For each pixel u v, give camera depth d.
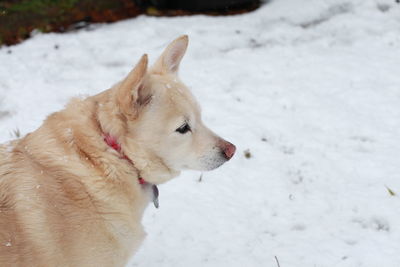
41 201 2.79
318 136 5.80
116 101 3.04
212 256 4.28
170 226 4.61
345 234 4.43
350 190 4.96
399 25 8.09
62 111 3.18
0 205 2.73
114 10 9.04
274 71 7.17
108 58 7.55
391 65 7.08
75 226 2.85
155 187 3.45
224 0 8.97
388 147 5.53
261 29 8.36
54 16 8.80
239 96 6.61
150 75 3.27
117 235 3.07
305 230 4.52
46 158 2.95
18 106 6.40
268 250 4.31
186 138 3.25
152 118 3.08
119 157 3.07
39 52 7.71
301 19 8.60
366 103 6.32
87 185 2.96
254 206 4.85
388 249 4.18
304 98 6.51
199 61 7.50
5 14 8.78
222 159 3.39
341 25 8.29
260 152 5.59
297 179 5.18
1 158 2.89
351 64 7.19
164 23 8.55
